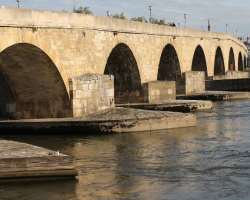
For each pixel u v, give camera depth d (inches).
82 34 1809.8
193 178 1101.7
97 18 1911.9
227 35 4323.3
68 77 1728.6
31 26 1534.2
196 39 3260.3
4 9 1434.5
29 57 1614.2
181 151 1386.6
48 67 1657.2
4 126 1678.2
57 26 1658.5
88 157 1304.1
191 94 2930.6
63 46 1701.5
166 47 2792.8
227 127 1843.0
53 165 1063.6
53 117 1745.8
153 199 956.0
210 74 3678.6
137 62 2316.7
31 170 1050.1
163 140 1558.8
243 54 5851.4
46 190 1002.7
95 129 1665.8
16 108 1771.7
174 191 1005.8
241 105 2669.8
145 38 2409.0
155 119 1755.7
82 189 1011.9
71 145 1464.1
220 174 1135.0
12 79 1721.2
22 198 954.7
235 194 989.2
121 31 2124.8
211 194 988.6
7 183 1039.0
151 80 2487.7
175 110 2330.2
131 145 1470.2
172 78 2935.5
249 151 1385.3
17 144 1186.6
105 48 1983.3
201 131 1745.8
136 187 1030.4
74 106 1738.4
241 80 3503.9
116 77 2389.3
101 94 1859.0
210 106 2470.5
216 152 1373.0
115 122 1680.6
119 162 1246.9
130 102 2385.6
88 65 1852.9
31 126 1663.4
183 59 2970.0
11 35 1466.5
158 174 1133.1
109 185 1042.7
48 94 1734.7
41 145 1461.6
